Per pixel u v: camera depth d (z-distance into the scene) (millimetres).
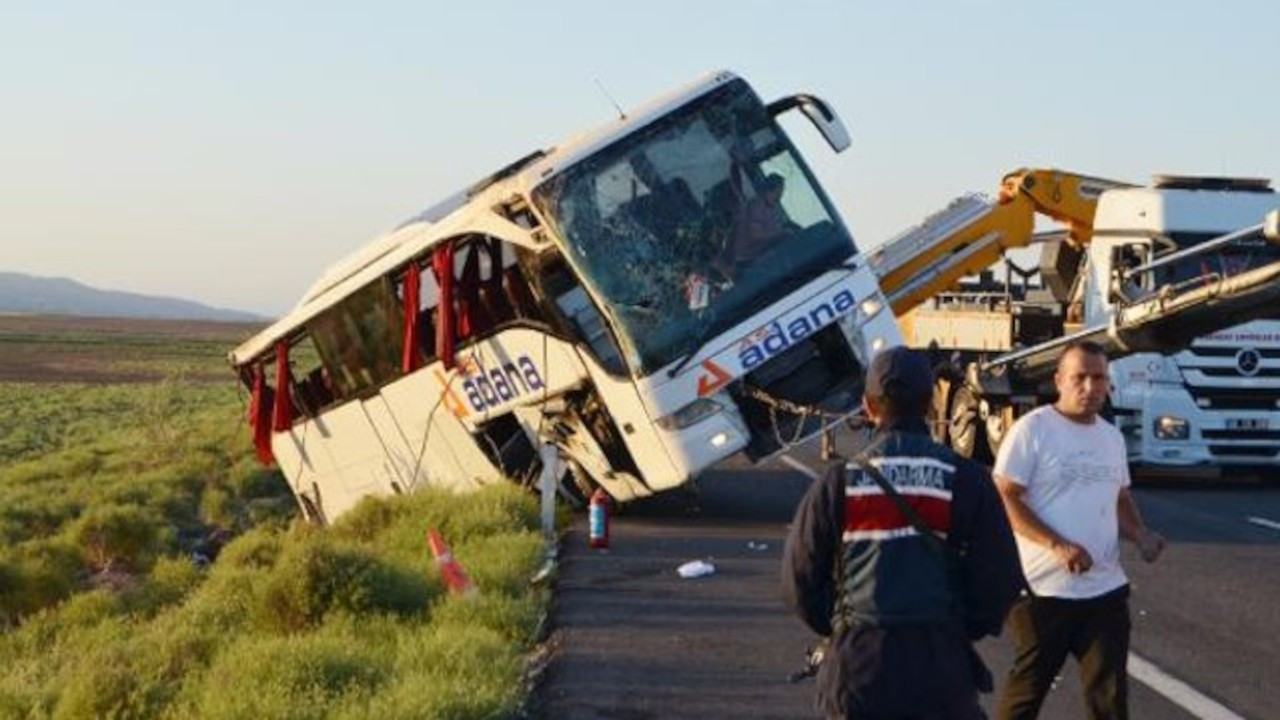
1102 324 25031
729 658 12609
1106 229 25938
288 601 14297
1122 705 8711
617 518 21828
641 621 14172
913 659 6645
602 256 19312
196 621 15070
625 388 19531
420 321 22422
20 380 88812
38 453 45125
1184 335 20484
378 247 23125
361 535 20547
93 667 12633
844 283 19641
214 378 93125
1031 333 28656
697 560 17781
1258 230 18906
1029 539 8680
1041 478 8688
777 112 20219
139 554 24141
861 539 6766
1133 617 14188
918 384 6910
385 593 14391
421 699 10266
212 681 11672
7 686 12953
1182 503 23422
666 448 19328
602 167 19438
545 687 11664
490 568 15492
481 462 22328
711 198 19547
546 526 19344
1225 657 12523
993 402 25734
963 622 6793
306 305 24703
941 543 6730
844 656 6719
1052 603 8695
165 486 30984
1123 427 24953
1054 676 8891
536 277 20016
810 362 19750
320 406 25281
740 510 22812
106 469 36125
